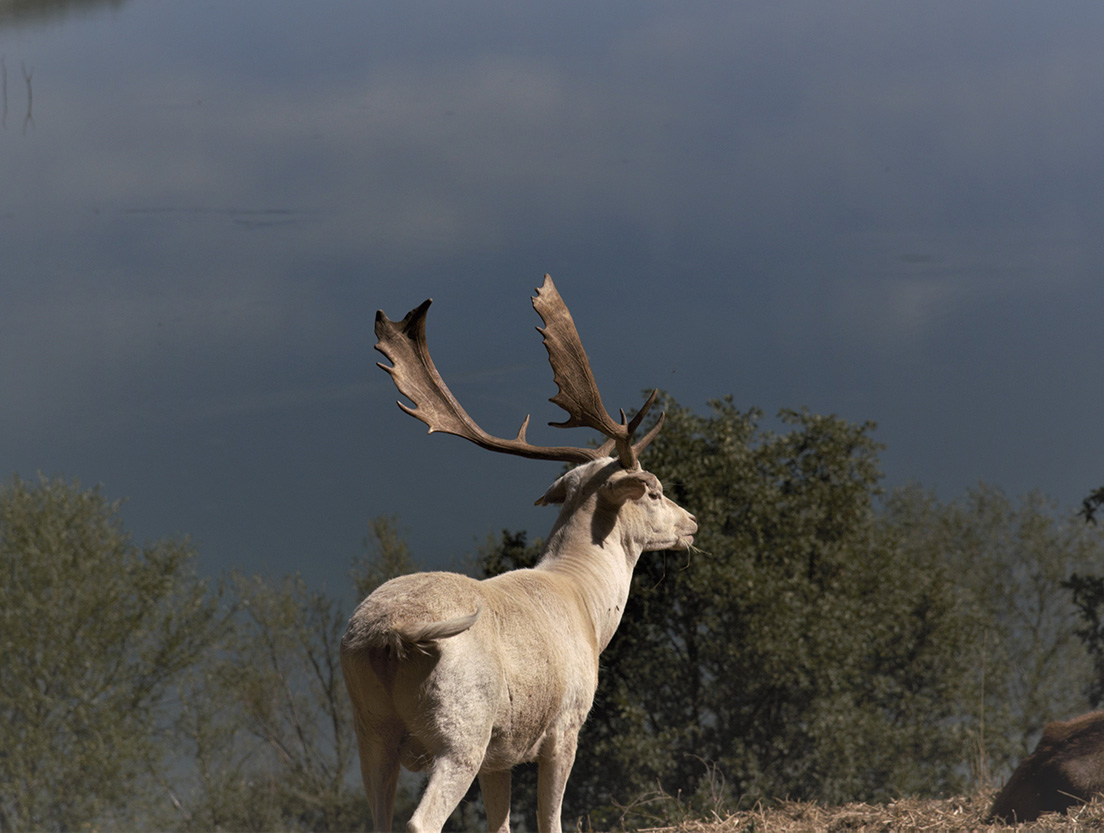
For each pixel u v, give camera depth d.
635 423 20.58
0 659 91.25
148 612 97.62
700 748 69.12
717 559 66.50
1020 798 21.83
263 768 108.56
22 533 95.06
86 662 91.50
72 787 89.94
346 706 111.12
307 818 107.00
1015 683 102.19
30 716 89.62
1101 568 110.88
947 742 73.50
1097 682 52.41
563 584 19.56
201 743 100.69
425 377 20.73
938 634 77.62
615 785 65.62
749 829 22.70
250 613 109.62
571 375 20.47
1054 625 108.31
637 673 68.06
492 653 16.34
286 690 109.44
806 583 71.12
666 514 22.05
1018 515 120.38
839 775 67.88
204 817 99.50
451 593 16.25
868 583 78.00
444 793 15.27
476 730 15.80
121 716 94.25
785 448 77.06
